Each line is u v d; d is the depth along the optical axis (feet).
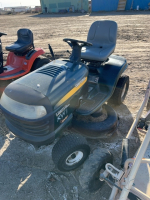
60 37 34.55
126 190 5.01
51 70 7.96
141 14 61.77
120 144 9.84
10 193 7.54
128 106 13.09
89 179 6.83
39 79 7.40
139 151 4.77
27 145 9.99
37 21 60.34
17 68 14.05
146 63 20.88
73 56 9.02
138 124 8.93
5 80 13.47
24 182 7.98
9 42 32.86
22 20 66.39
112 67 11.19
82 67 8.68
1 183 7.96
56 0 93.20
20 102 6.67
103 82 10.80
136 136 10.36
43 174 8.34
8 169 8.62
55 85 7.21
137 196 5.94
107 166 6.09
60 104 7.15
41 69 8.15
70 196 7.36
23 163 8.93
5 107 7.20
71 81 7.79
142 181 7.11
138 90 15.17
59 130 7.47
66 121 7.86
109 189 7.66
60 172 8.43
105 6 82.38
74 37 33.65
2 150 9.70
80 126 8.93
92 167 6.92
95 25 12.62
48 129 7.04
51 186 7.78
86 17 63.31
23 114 6.65
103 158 7.18
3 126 11.58
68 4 92.58
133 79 17.12
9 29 46.73
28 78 7.52
